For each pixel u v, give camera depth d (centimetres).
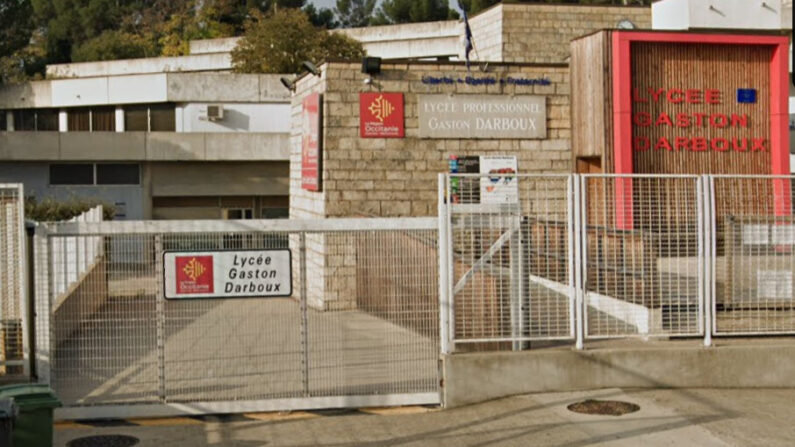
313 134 2253
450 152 2209
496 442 1027
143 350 1187
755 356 1241
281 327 1329
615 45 2123
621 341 1280
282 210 4462
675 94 2170
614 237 1248
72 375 1171
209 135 4256
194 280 1150
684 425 1065
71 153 4206
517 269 1224
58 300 1230
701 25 2716
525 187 2186
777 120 2206
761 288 1276
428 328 1228
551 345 1267
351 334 1237
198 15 8831
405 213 2197
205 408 1151
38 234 1138
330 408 1186
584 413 1122
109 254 1160
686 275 1255
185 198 4372
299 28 5497
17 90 4744
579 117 2214
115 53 8262
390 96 2184
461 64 2209
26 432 898
